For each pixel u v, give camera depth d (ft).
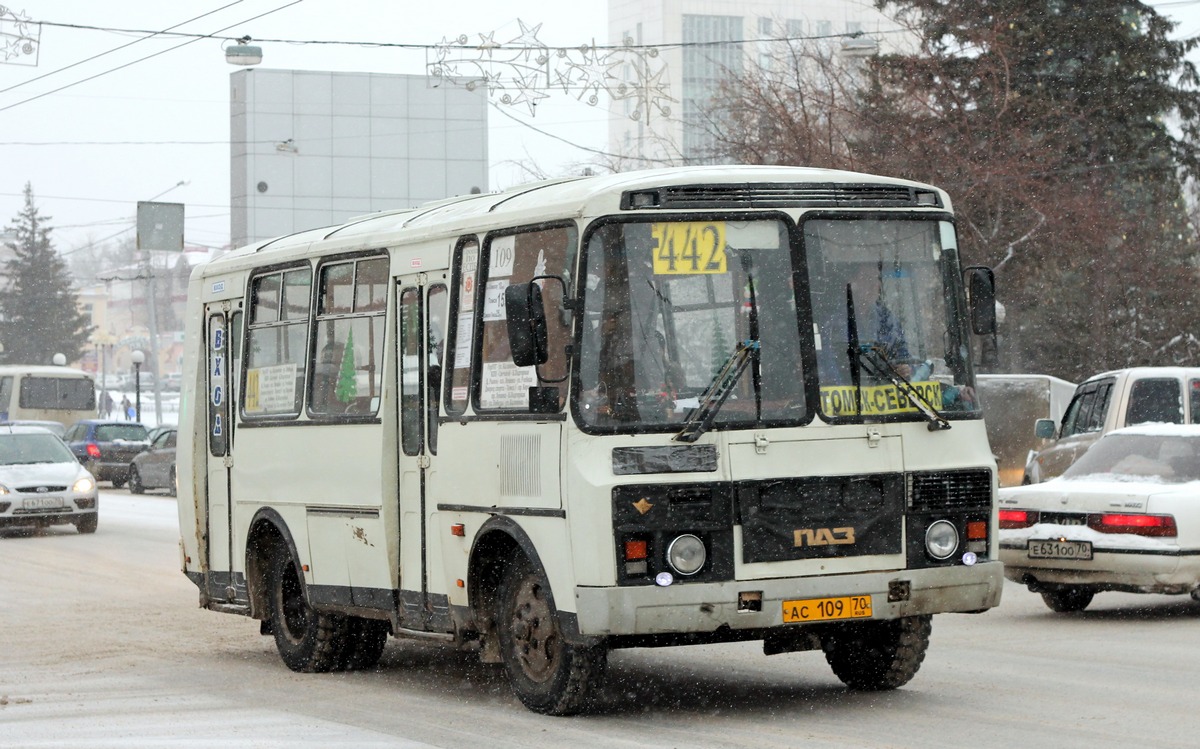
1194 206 200.13
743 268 38.96
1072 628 56.59
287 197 245.24
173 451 165.27
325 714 42.24
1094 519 57.52
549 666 40.16
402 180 250.57
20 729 40.24
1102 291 163.22
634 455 37.45
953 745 35.09
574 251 38.81
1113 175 172.24
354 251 49.21
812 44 186.91
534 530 39.45
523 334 37.17
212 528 58.03
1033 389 127.65
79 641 61.11
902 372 40.01
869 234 40.24
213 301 58.39
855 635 42.88
